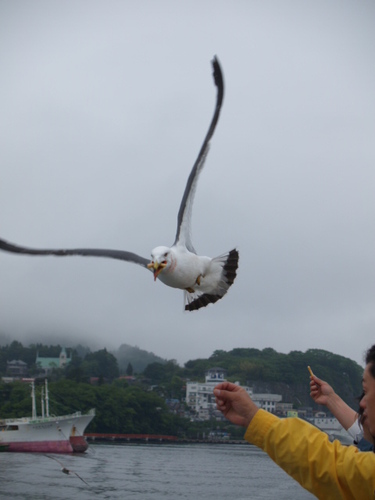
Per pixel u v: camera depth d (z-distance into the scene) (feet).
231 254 12.52
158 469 88.43
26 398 156.66
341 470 7.67
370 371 8.01
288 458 7.88
